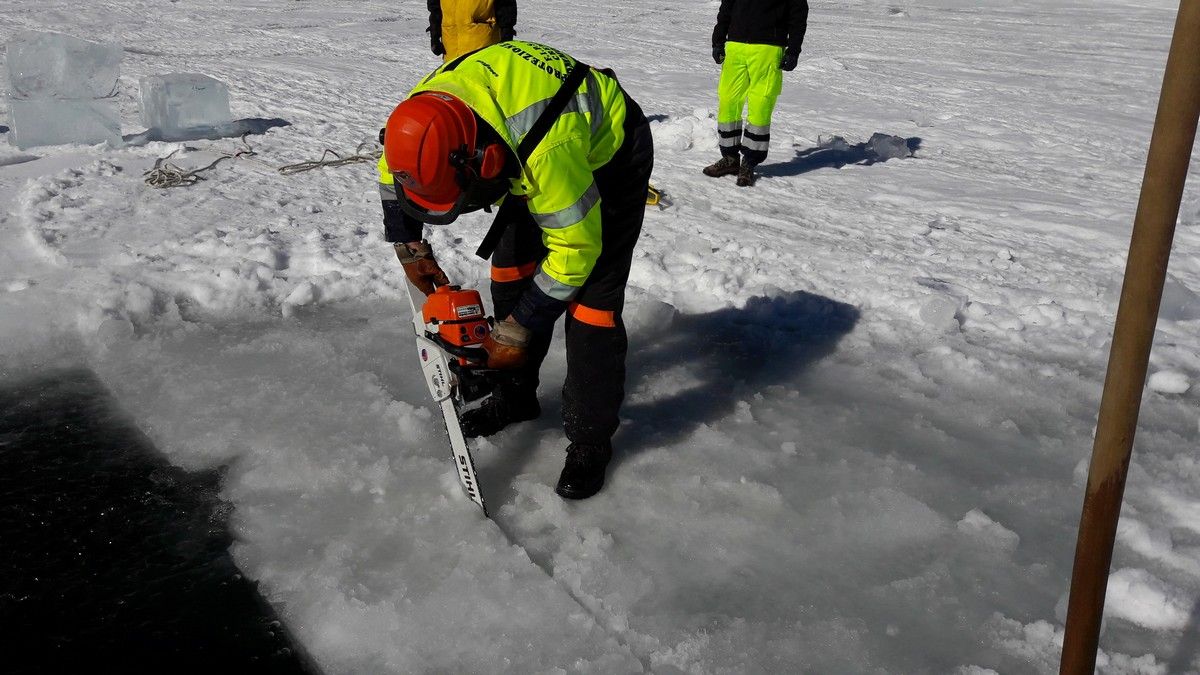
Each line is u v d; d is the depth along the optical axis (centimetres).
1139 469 309
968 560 263
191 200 550
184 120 712
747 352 395
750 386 364
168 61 1091
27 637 224
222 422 316
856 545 268
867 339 410
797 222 581
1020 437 331
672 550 263
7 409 321
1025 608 245
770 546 266
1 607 233
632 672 217
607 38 1477
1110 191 694
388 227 278
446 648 223
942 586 251
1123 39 1712
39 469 288
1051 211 625
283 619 233
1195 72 131
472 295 260
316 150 694
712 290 452
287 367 358
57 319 380
